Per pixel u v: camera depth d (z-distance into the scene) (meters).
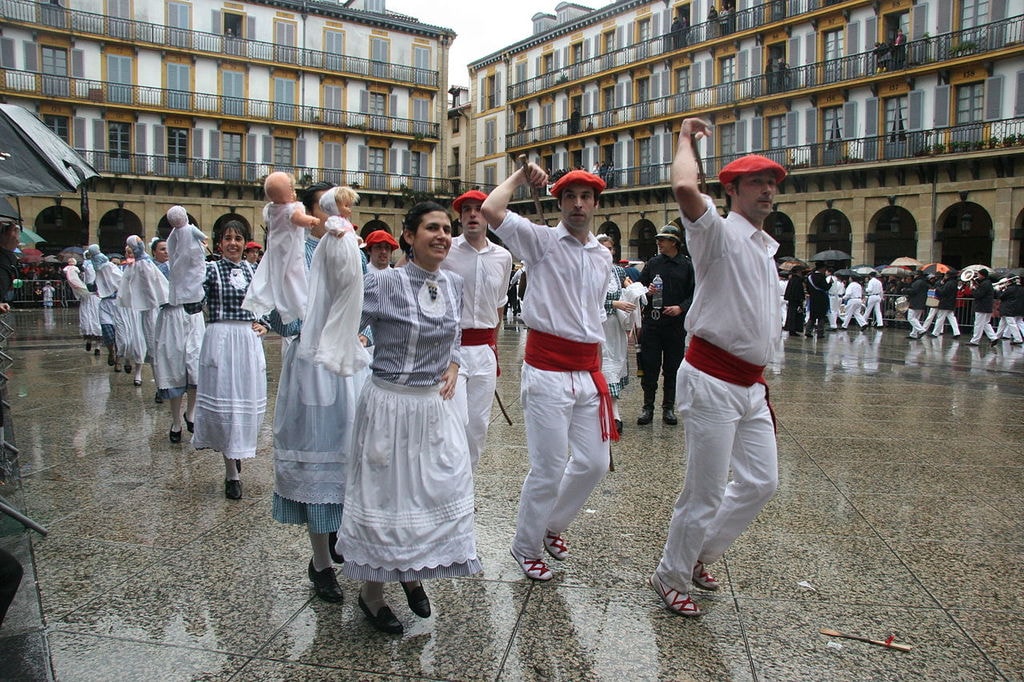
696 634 3.34
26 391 9.62
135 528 4.58
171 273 6.45
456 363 3.42
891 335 22.95
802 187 32.19
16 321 24.42
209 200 38.97
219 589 3.74
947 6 28.41
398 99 44.31
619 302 5.85
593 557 4.23
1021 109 26.64
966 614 3.55
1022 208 26.47
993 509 5.09
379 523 3.20
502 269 4.88
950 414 8.66
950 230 30.80
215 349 5.19
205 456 6.32
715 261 3.33
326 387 3.72
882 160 29.47
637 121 38.53
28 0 35.12
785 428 7.79
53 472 5.79
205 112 38.75
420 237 3.30
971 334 23.20
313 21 41.78
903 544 4.43
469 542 3.35
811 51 32.34
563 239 3.86
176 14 38.41
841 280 28.97
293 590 3.75
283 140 41.34
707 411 3.39
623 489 5.52
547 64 44.69
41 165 5.78
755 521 4.82
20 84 35.06
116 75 37.25
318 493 3.66
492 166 48.34
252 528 4.60
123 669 3.00
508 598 3.69
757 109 34.03
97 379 10.77
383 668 3.03
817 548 4.37
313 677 2.95
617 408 7.61
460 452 3.37
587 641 3.27
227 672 2.98
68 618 3.41
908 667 3.08
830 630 3.38
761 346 3.39
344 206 3.42
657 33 38.34
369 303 3.27
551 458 3.81
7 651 3.12
